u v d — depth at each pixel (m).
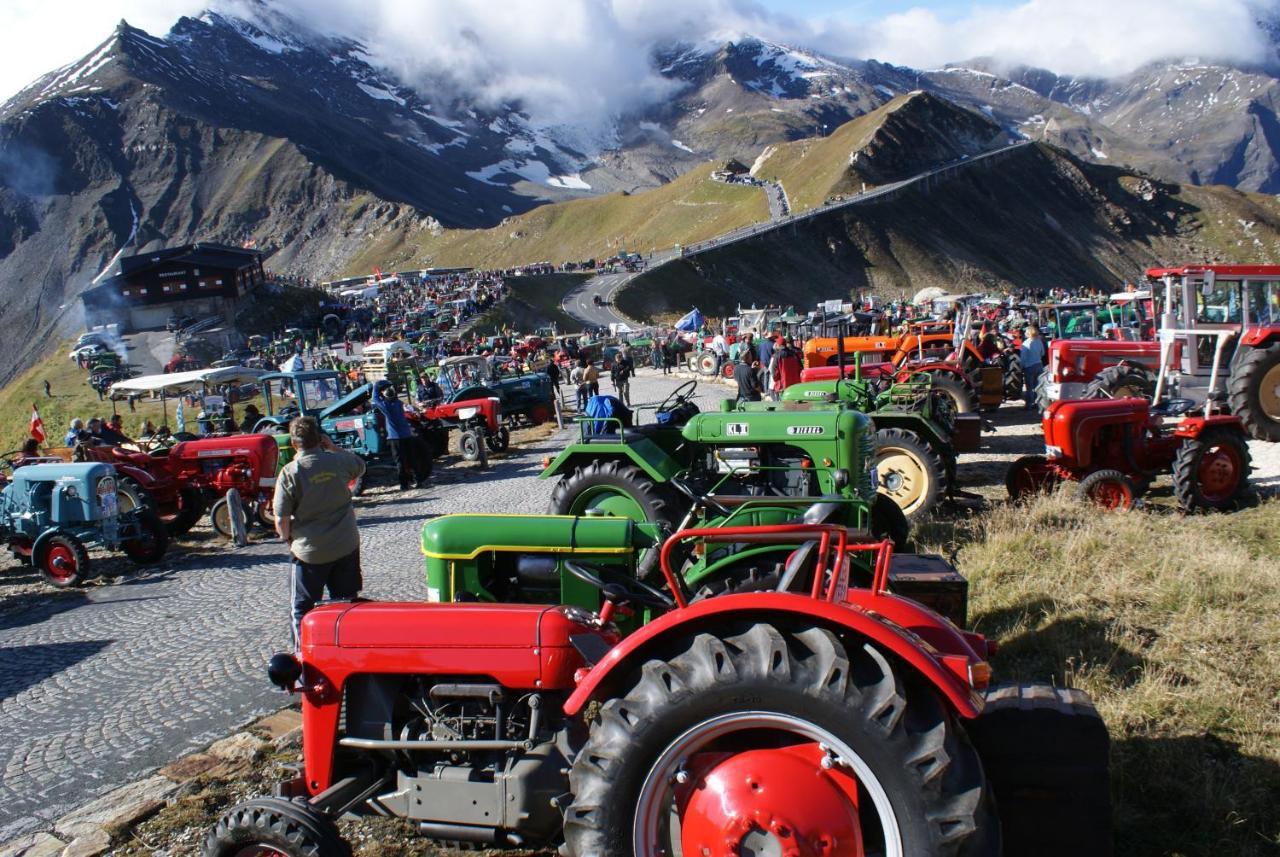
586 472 8.86
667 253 137.00
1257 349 12.45
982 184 182.88
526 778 3.64
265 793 4.93
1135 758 4.34
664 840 3.14
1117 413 10.09
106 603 9.97
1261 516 8.97
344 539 6.46
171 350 67.19
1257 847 3.69
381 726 3.91
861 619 3.10
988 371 18.75
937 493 9.98
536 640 3.78
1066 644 5.72
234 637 8.04
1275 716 4.66
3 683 7.38
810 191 182.50
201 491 13.77
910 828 2.84
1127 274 177.12
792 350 18.17
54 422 48.72
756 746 3.18
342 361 50.03
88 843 4.54
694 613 3.20
